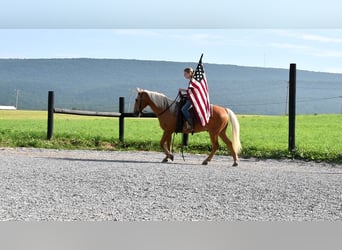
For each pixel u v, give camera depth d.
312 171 13.45
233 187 10.38
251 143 20.22
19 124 30.58
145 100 14.20
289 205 8.98
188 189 10.10
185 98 14.21
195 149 17.80
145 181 10.81
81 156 15.41
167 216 8.12
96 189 9.94
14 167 12.45
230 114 14.21
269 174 12.31
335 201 9.33
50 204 8.67
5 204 8.61
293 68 17.11
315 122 36.50
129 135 22.48
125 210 8.40
